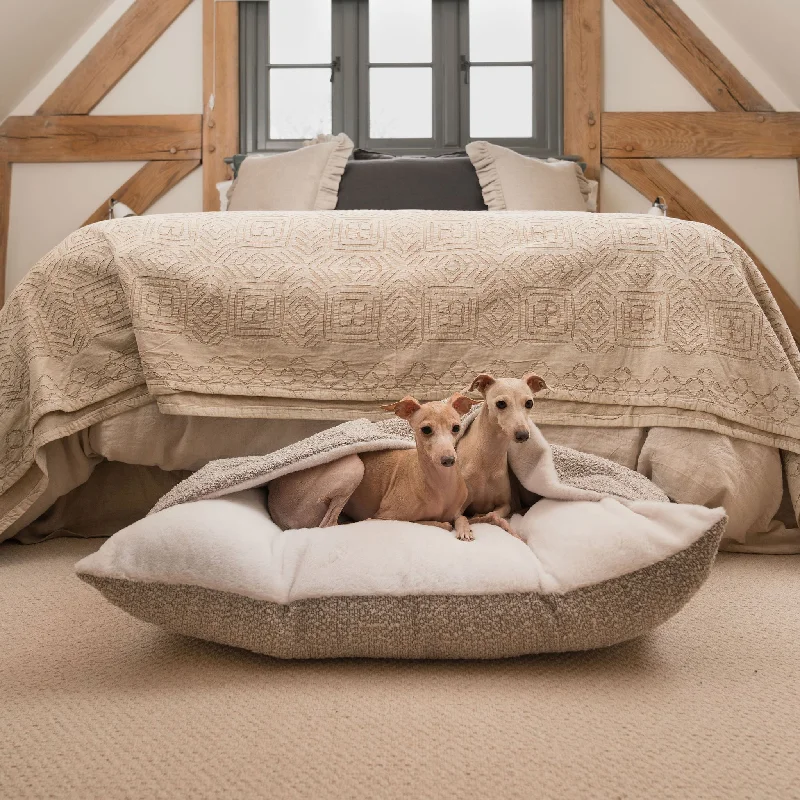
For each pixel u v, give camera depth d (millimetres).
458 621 986
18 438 1601
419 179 2939
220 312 1609
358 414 1605
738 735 825
